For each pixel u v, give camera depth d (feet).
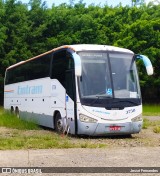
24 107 66.54
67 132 46.09
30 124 56.49
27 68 65.77
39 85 57.93
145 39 130.00
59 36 128.47
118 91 44.65
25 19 128.36
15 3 130.93
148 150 35.24
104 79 44.57
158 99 141.49
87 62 44.73
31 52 126.11
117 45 127.34
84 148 36.63
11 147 36.55
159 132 52.60
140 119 45.52
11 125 57.77
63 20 132.16
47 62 54.65
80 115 43.32
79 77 43.98
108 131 43.57
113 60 45.83
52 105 51.78
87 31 128.98
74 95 44.14
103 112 43.52
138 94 45.91
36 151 34.58
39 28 126.72
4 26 122.83
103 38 131.34
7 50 123.85
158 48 131.34
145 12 140.46
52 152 33.94
